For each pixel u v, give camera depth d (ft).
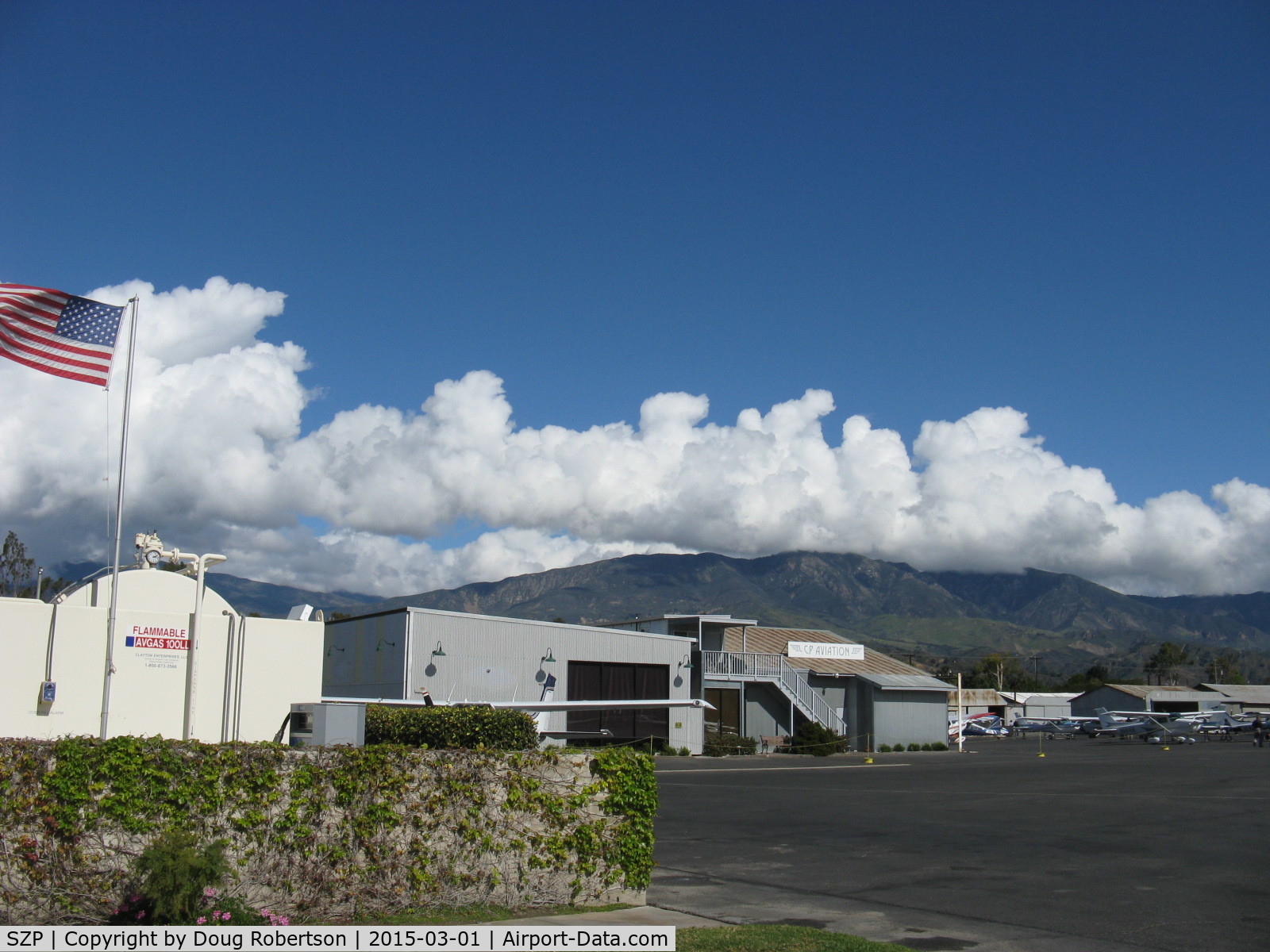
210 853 26.23
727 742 144.25
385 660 109.40
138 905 26.20
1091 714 328.90
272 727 56.29
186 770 28.02
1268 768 114.32
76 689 50.65
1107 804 69.87
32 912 26.27
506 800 31.71
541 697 117.60
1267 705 332.19
